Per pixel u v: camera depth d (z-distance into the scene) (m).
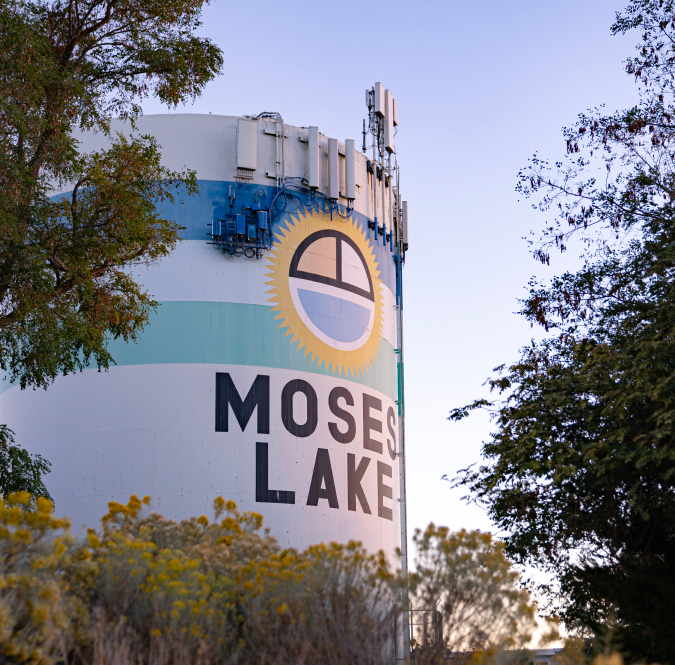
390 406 36.72
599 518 19.88
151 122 33.97
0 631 8.43
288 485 31.45
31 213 20.88
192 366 31.50
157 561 10.83
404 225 40.66
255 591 10.58
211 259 32.72
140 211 22.72
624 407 17.98
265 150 34.56
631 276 21.95
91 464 30.83
